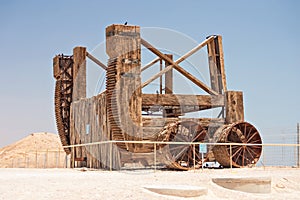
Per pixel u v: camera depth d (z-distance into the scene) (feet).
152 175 63.62
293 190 63.05
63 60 110.01
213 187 57.77
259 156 85.40
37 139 155.12
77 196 46.85
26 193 47.29
